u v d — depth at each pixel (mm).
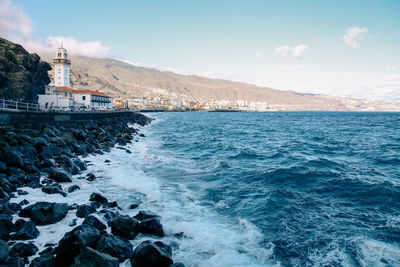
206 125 83250
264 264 8836
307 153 31328
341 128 76500
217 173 20672
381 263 8859
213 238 10367
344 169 22672
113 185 16703
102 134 35156
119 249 8688
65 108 54750
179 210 13102
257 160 26312
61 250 8133
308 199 15008
